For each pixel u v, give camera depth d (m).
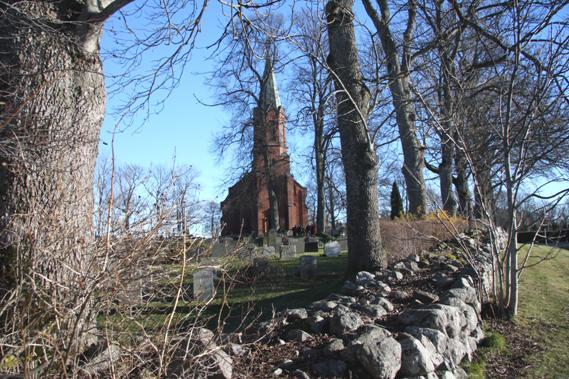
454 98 10.86
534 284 10.95
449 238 14.19
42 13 5.92
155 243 4.17
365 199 11.83
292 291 12.34
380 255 11.74
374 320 6.64
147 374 4.15
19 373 3.62
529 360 6.52
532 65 10.01
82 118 5.92
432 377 5.10
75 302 3.69
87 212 4.40
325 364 5.10
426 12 11.09
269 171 40.38
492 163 10.52
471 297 7.61
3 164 5.18
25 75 5.52
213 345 4.58
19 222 4.92
